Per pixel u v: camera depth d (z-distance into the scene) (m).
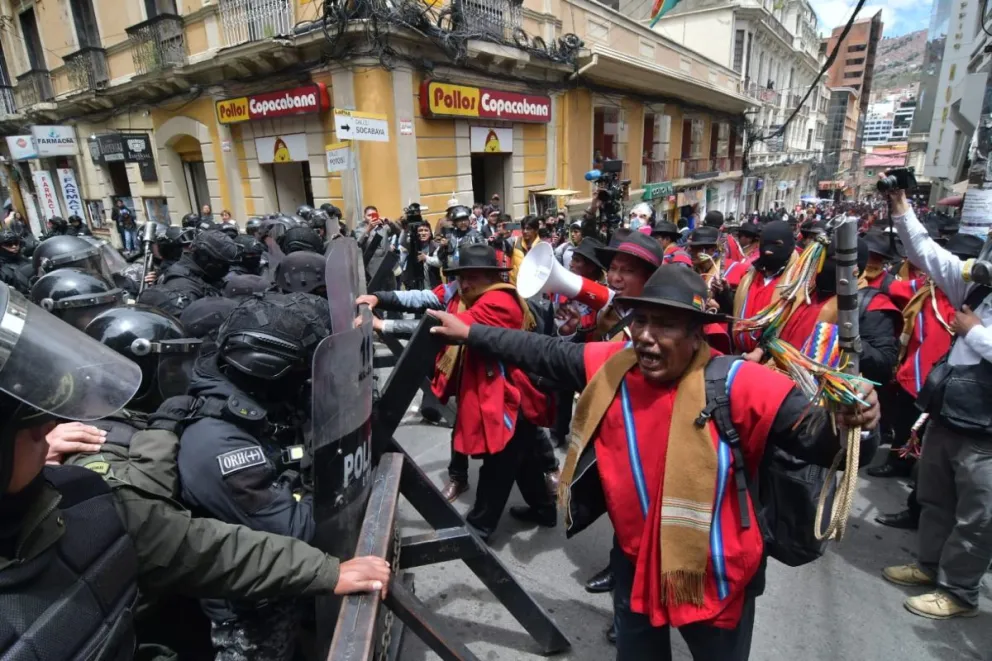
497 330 1.88
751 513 1.37
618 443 1.53
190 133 12.30
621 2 20.41
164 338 1.84
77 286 2.23
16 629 0.76
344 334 1.39
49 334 0.79
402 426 4.35
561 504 1.69
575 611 2.47
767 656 2.20
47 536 0.82
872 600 2.51
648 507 1.48
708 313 1.36
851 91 42.91
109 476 1.16
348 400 1.43
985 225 3.39
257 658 1.52
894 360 2.56
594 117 14.94
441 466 3.73
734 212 27.08
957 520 2.30
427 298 3.40
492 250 2.78
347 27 8.55
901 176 2.27
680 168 20.30
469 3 9.84
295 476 1.56
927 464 2.44
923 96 13.73
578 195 14.12
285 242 4.52
